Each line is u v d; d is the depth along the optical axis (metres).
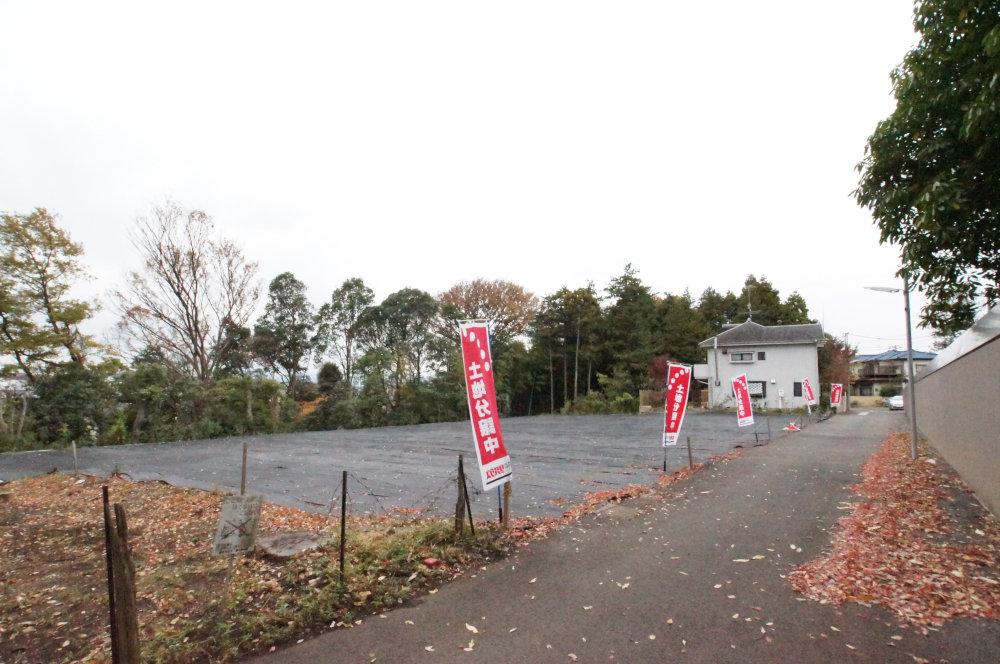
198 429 24.22
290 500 9.41
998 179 6.02
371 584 4.86
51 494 11.05
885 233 7.17
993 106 5.11
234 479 11.73
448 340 38.62
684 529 6.80
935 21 5.89
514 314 44.81
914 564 5.10
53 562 6.33
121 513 3.16
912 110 6.28
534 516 7.74
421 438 21.88
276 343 37.97
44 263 23.23
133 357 27.00
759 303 51.16
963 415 8.88
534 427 24.89
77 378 22.94
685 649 3.69
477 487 10.27
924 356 62.56
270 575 5.26
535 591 4.82
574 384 44.59
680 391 11.69
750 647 3.69
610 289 45.47
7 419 21.73
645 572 5.26
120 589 3.11
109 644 4.00
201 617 4.33
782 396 35.75
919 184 6.58
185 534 7.36
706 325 50.72
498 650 3.74
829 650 3.60
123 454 17.44
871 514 7.05
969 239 6.62
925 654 3.50
